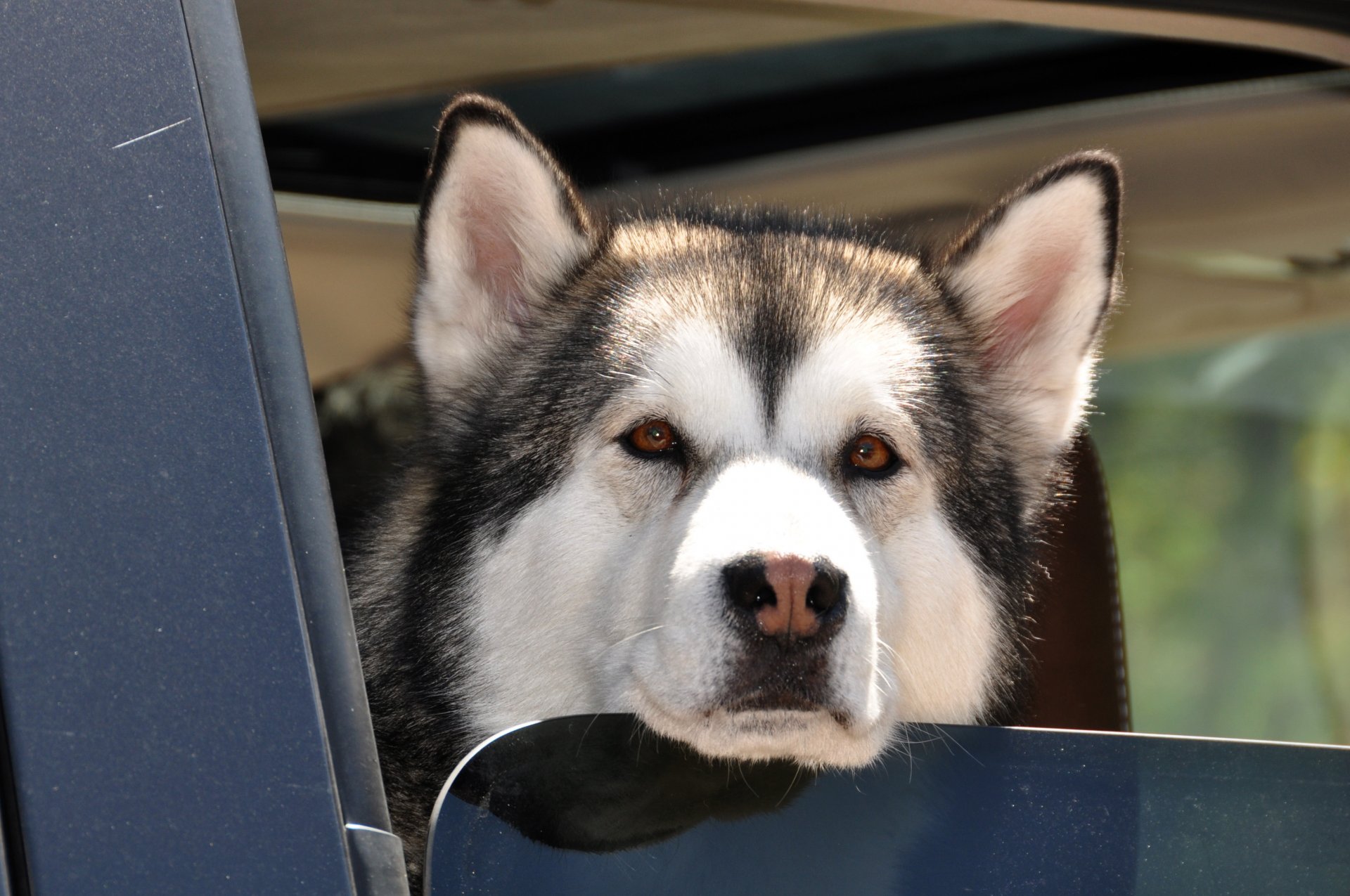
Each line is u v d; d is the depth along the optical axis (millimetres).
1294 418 10820
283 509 2223
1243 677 11688
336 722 2152
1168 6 3562
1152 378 10969
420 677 4473
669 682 3553
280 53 4902
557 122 6082
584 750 2699
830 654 3477
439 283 4676
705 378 4117
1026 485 5012
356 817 2107
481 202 4691
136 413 2205
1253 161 5961
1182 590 11836
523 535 4305
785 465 3947
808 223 5449
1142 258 6828
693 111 6109
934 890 2689
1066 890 2691
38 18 2395
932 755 2865
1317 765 2902
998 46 5730
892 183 6465
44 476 2152
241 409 2254
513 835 2504
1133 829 2762
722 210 5496
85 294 2256
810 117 6219
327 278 6250
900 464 4301
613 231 5012
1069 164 4820
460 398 4734
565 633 4160
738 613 3449
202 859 1996
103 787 2014
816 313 4367
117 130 2352
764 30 5242
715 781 2760
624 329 4375
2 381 2188
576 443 4277
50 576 2107
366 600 4699
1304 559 11359
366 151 5906
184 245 2318
